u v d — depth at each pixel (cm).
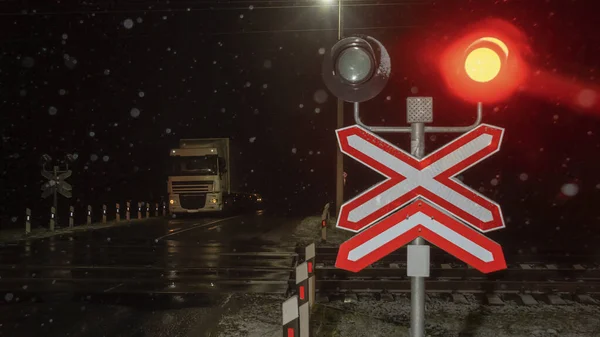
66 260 1500
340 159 2428
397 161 354
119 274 1286
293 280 1159
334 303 996
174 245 1806
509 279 1204
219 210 3222
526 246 1697
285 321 503
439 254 1454
